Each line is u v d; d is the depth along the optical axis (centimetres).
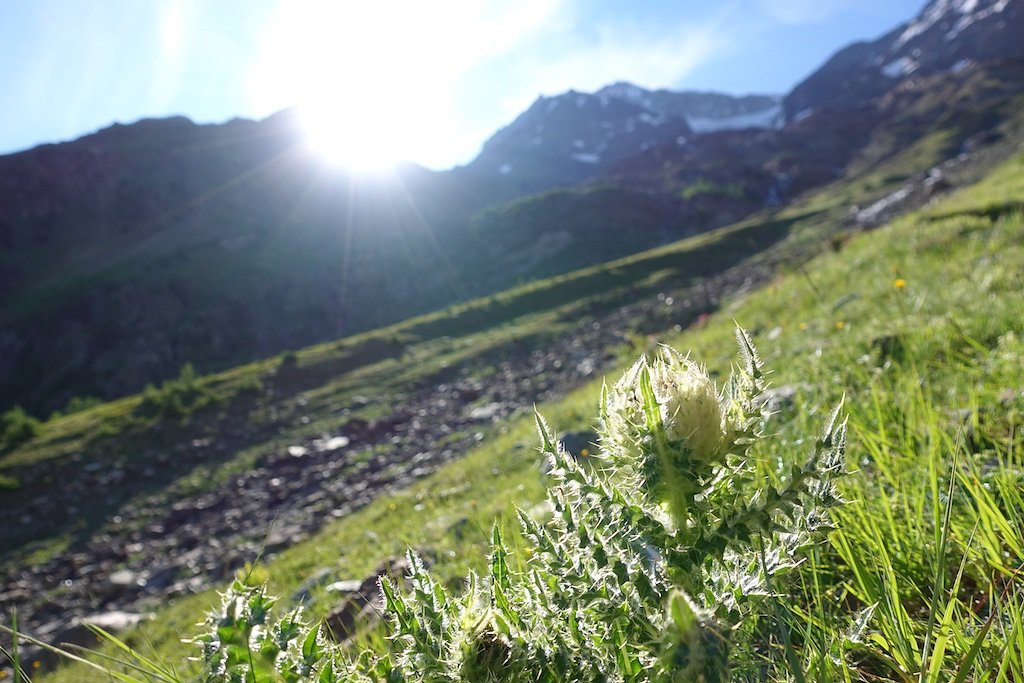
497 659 132
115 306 10975
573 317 5000
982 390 343
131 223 14875
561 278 6544
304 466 2419
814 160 17900
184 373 4188
